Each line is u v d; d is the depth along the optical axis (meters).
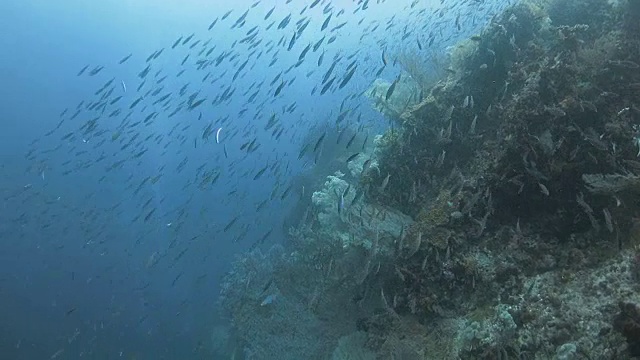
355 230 6.81
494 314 4.61
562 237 4.79
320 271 8.62
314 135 18.16
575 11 7.10
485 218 5.00
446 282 5.37
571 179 4.67
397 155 7.48
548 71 5.18
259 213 19.73
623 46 5.20
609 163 4.46
